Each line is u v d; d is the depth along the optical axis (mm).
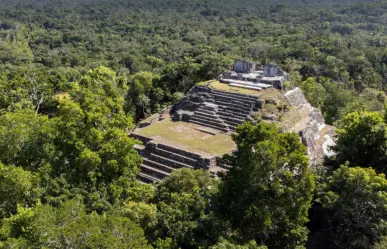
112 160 16812
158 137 24734
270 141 14305
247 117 26062
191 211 15336
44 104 32875
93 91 29328
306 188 14367
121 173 17734
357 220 16422
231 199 14859
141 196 17453
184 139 24453
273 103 27203
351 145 20594
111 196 16594
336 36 95750
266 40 87812
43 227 11891
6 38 99875
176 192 16844
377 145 19953
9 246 11188
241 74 33219
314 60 62406
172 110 30750
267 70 33125
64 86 35875
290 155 14430
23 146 16797
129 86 36750
